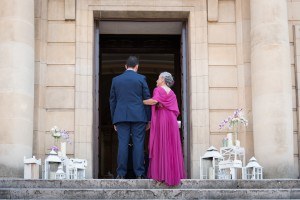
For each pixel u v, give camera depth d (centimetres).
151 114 1363
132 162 1463
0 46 1658
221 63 1834
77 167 1612
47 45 1820
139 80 1418
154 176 1294
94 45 1859
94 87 1834
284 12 1742
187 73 1869
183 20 1897
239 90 1816
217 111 1808
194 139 1788
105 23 1925
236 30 1853
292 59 1844
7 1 1675
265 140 1684
